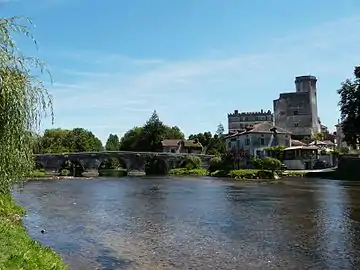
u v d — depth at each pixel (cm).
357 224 2388
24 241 1591
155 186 5791
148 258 1702
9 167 1380
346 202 3469
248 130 10712
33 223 2552
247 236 2091
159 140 14838
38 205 3547
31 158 1471
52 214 2964
